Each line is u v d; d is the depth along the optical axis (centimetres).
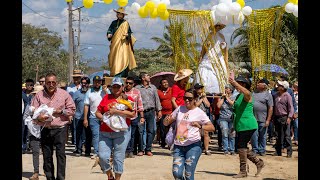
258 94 1284
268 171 1047
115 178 798
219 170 1054
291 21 2977
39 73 6950
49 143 854
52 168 861
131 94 1166
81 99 1273
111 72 1366
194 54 1273
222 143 1355
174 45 1277
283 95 1291
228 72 1278
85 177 952
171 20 1251
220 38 1266
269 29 1334
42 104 831
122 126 775
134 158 1235
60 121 845
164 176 973
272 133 1686
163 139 1463
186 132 709
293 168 1093
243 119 938
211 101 1368
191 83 1341
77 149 1290
